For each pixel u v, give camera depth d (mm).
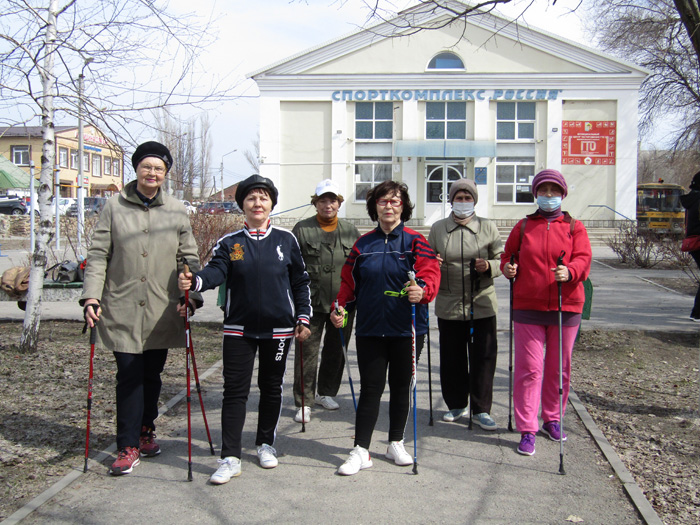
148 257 4285
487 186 27016
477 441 4840
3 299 11133
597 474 4250
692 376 6684
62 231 22562
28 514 3656
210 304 11562
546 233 4672
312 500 3869
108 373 6660
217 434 5031
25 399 5727
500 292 12766
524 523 3605
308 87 27062
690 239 7551
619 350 7680
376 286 4293
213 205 18078
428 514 3699
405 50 26766
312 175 27438
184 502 3842
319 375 5660
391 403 4422
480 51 26594
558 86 26516
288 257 4395
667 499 3879
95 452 4598
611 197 26844
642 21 14977
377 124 27297
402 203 4438
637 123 26453
